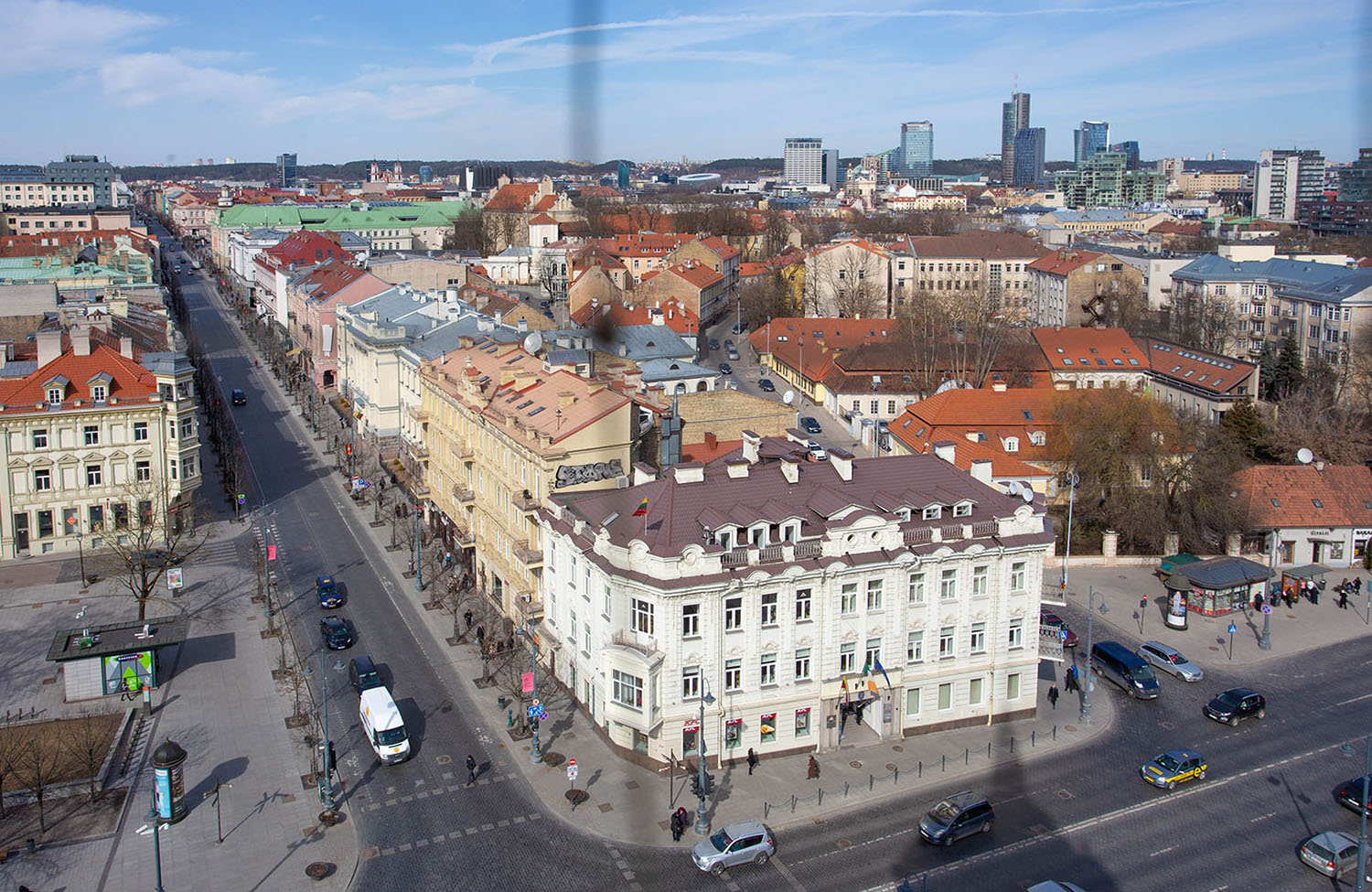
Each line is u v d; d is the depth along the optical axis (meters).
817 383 187.25
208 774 73.25
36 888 60.78
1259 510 117.25
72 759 74.44
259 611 101.12
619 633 74.19
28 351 133.12
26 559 113.12
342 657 91.44
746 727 74.94
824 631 75.69
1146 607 106.69
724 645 73.62
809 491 79.88
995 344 176.12
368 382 150.88
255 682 86.88
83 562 111.19
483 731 79.50
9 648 92.56
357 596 105.06
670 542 72.94
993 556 79.69
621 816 68.69
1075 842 66.62
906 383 177.38
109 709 82.19
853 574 75.75
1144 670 88.50
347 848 65.31
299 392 189.62
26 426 111.50
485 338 130.88
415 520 112.50
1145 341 187.62
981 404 134.12
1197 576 103.88
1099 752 78.25
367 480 142.75
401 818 68.56
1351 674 91.75
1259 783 74.06
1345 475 120.81
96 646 83.69
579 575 80.00
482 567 105.00
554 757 75.81
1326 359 189.88
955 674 80.38
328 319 189.50
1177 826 68.62
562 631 84.56
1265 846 66.44
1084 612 104.75
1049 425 131.00
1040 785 73.38
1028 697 83.00
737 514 74.56
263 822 67.94
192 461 120.50
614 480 88.50
